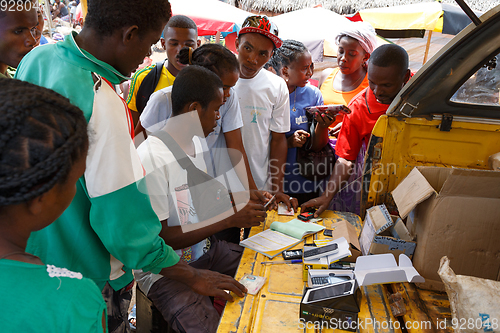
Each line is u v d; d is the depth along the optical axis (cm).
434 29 489
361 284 115
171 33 243
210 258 165
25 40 137
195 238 146
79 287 61
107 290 117
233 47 627
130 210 101
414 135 168
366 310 116
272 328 108
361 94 207
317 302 108
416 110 162
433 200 120
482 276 123
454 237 121
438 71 145
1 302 54
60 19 1173
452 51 138
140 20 97
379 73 183
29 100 53
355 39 259
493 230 118
